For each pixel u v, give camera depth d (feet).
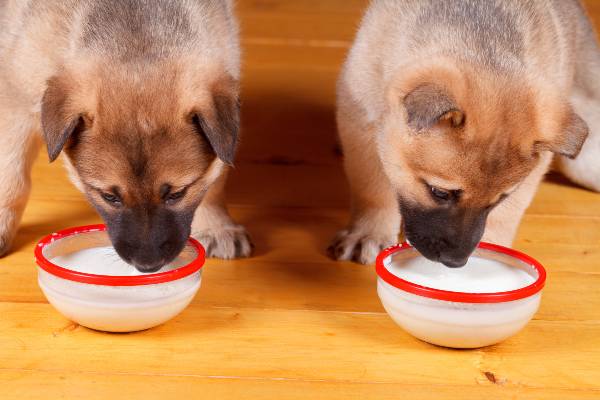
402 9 12.94
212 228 13.85
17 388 10.18
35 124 12.86
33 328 11.39
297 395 10.27
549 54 12.57
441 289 11.28
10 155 12.96
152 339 11.25
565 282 13.19
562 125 11.43
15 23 12.50
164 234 11.05
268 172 17.01
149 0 11.88
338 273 13.41
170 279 10.94
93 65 11.09
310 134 18.80
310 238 14.64
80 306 10.89
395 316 11.21
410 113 10.69
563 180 17.28
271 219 15.24
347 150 13.94
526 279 11.48
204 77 11.20
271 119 19.36
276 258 13.82
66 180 16.10
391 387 10.50
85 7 11.84
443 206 11.44
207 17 12.37
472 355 11.19
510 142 11.13
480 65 11.48
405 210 11.83
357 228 14.19
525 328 11.84
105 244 12.06
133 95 10.81
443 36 12.08
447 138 11.10
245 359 10.93
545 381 10.73
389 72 12.41
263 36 24.35
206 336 11.39
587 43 16.35
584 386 10.68
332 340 11.43
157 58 11.19
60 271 10.85
